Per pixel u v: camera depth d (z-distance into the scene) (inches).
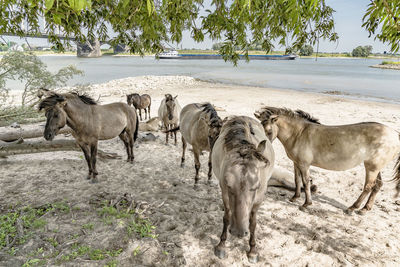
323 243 143.6
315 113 542.6
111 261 118.6
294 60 4690.0
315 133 164.9
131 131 254.7
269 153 122.5
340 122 464.8
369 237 149.4
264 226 159.3
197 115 201.0
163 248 134.4
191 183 222.7
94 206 170.2
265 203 189.0
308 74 1638.8
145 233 141.0
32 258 118.6
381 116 513.0
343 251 137.4
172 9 94.3
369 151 152.5
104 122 217.8
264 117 172.7
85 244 130.8
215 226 157.2
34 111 327.0
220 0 99.8
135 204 173.9
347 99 727.7
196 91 874.8
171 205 180.1
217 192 206.1
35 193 189.5
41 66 338.6
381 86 1034.7
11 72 312.2
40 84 336.2
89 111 207.8
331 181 229.8
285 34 101.7
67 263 116.0
